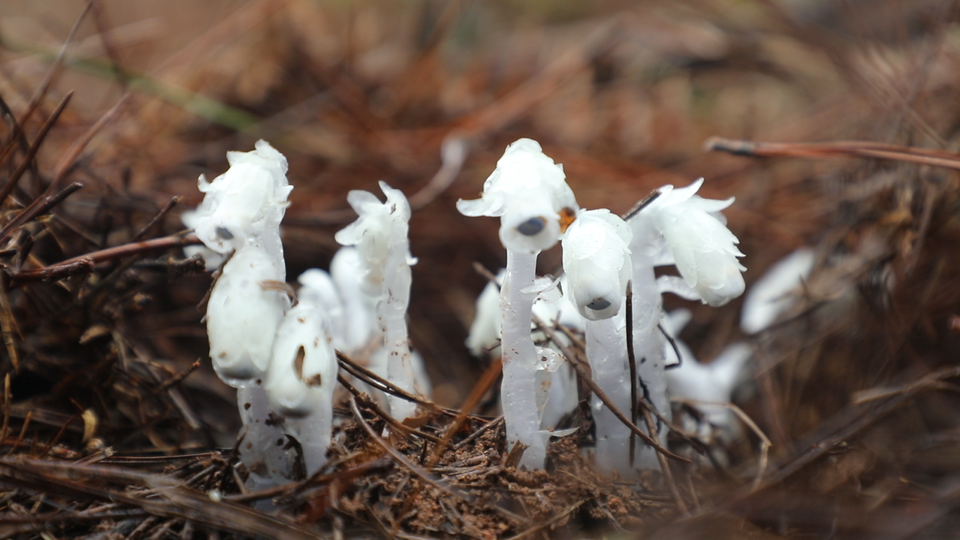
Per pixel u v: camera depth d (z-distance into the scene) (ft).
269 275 1.07
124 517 1.09
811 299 1.41
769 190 1.93
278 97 2.16
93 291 1.25
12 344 1.20
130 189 1.50
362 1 2.96
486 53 2.93
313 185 1.86
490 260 1.84
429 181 1.91
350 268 1.30
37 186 1.28
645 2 2.73
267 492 1.09
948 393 1.38
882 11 2.20
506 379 1.11
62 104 1.22
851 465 1.23
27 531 1.10
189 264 1.22
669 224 1.11
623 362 1.14
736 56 2.48
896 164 1.45
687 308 1.74
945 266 1.43
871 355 1.39
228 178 1.07
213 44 2.15
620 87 2.59
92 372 1.24
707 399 1.28
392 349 1.17
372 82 2.39
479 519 1.11
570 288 1.07
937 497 1.17
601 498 1.13
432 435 1.16
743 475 1.22
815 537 1.15
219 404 1.40
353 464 1.11
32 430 1.23
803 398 1.40
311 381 1.06
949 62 1.74
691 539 1.11
